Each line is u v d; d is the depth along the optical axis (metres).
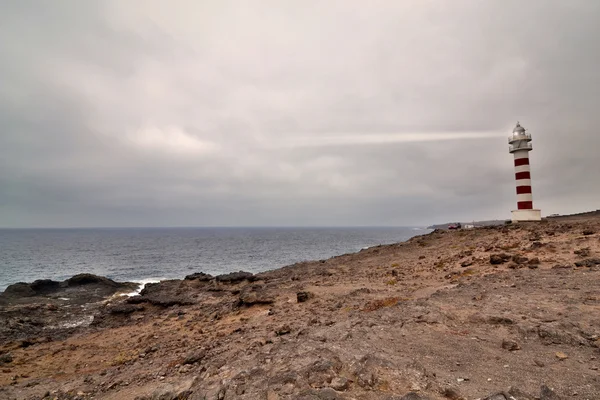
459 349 7.74
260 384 6.68
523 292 12.07
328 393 5.72
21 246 119.06
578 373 6.09
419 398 5.30
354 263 31.69
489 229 30.72
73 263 67.56
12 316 24.52
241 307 20.30
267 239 160.50
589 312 9.13
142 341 16.95
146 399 7.27
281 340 10.34
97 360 14.91
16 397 9.96
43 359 15.53
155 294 29.16
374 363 6.88
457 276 18.48
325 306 16.20
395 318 10.41
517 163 32.72
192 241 147.25
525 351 7.39
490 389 5.72
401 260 28.17
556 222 28.44
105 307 28.00
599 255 15.96
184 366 9.74
